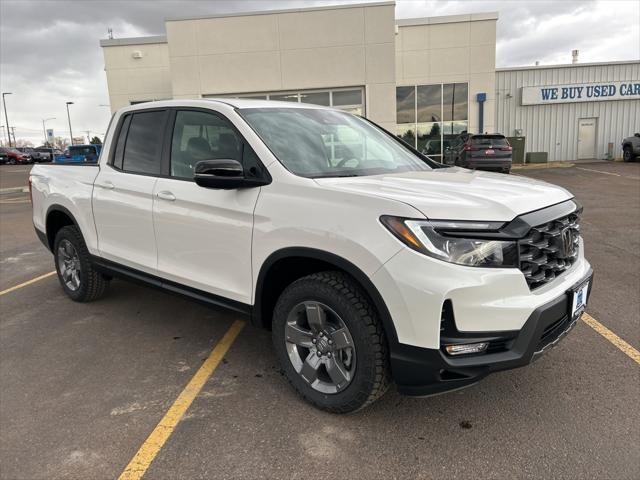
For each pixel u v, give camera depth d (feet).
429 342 7.82
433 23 69.92
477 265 7.79
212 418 9.51
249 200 10.01
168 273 12.07
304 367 9.77
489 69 70.38
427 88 71.46
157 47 75.82
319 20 55.57
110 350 12.68
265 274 9.84
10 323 14.70
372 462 8.16
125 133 13.74
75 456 8.44
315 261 9.49
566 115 84.12
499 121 84.74
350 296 8.66
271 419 9.43
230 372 11.39
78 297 16.07
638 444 8.43
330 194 8.91
